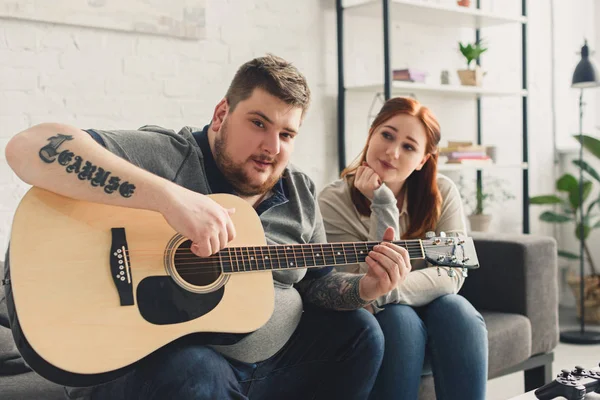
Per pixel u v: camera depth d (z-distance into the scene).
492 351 2.39
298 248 1.64
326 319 1.78
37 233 1.32
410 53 3.79
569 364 3.35
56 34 2.60
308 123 3.40
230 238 1.42
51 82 2.60
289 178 1.84
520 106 4.39
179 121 2.95
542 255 2.69
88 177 1.33
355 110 3.57
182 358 1.38
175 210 1.34
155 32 2.81
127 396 1.38
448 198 2.33
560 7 4.64
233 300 1.49
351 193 2.24
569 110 4.73
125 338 1.34
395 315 1.93
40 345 1.26
